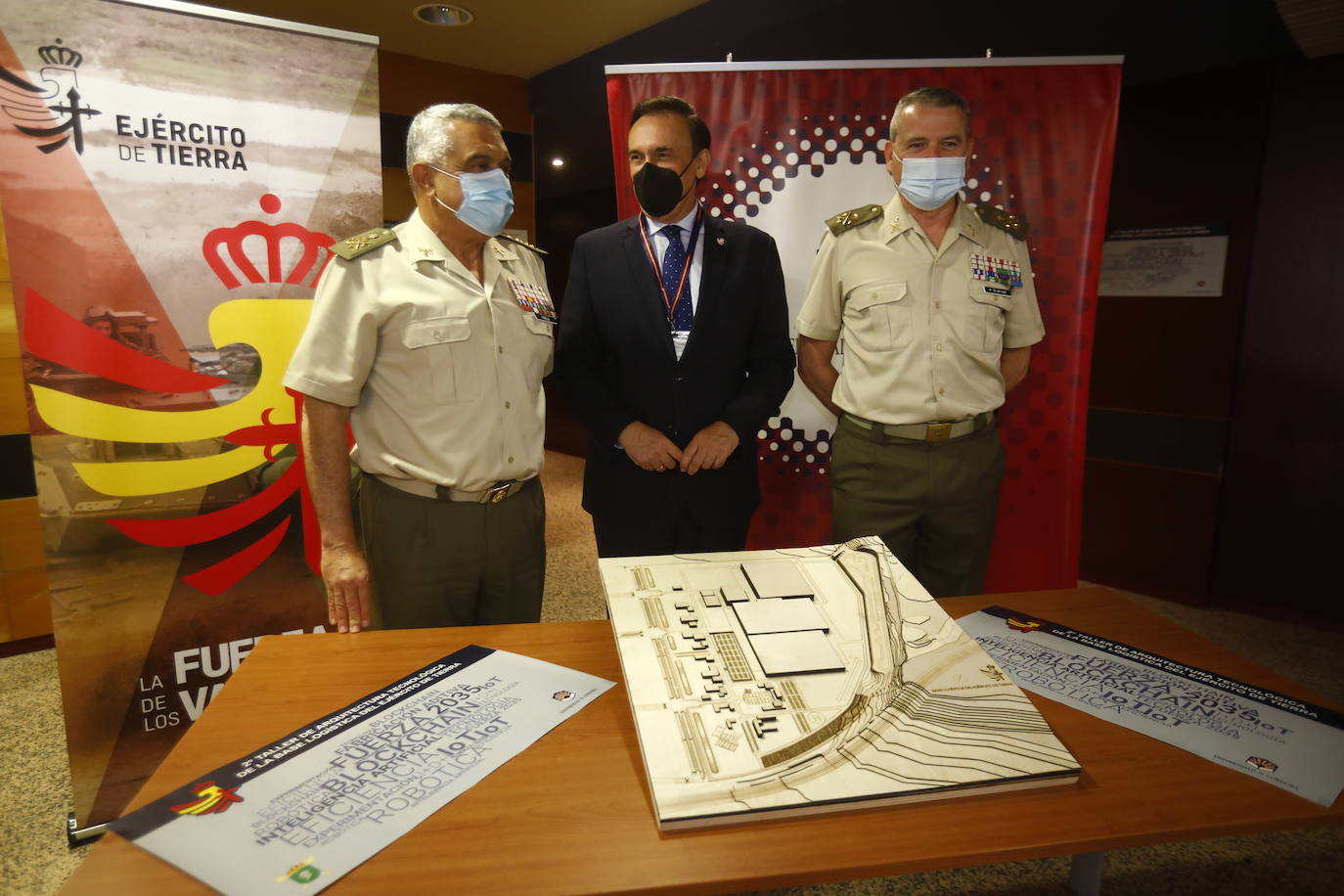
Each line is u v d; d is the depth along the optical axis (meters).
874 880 1.68
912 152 1.77
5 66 1.51
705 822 0.74
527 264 1.66
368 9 3.71
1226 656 1.11
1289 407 2.95
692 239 1.88
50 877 1.68
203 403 1.78
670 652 0.91
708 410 1.85
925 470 1.87
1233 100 2.91
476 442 1.46
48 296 1.61
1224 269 3.01
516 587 1.59
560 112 4.68
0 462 2.68
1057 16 2.88
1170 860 1.74
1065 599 1.32
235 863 0.69
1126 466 3.37
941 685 0.90
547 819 0.76
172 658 1.83
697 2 3.65
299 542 1.93
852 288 1.92
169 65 1.64
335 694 0.98
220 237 1.74
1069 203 2.24
